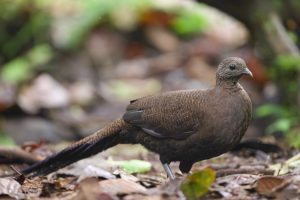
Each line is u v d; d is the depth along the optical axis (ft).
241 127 29.01
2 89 57.72
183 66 69.67
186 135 29.22
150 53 73.05
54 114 55.47
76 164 32.01
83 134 53.36
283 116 46.09
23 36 67.10
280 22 46.16
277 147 36.37
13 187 26.48
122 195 24.31
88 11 66.54
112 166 31.76
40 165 30.35
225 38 73.67
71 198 24.36
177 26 74.33
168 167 30.40
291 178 25.82
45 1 69.00
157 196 23.89
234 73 28.99
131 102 30.99
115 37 72.64
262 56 47.03
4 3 67.36
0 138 49.49
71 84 64.54
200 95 29.45
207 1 45.65
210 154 29.60
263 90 56.03
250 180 26.25
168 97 29.94
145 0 70.59
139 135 30.53
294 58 44.34
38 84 58.59
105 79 67.62
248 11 45.50
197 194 23.44
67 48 66.54
